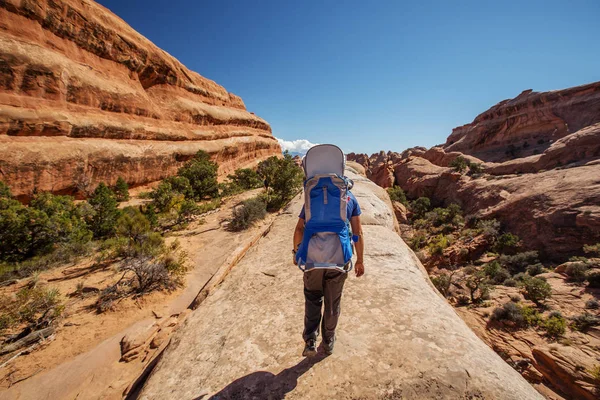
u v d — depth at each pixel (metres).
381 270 3.23
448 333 2.07
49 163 23.75
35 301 9.55
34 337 8.62
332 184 1.85
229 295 3.19
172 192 28.34
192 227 21.84
